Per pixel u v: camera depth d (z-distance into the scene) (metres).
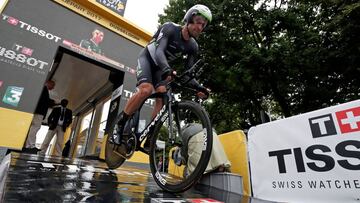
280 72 8.75
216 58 9.99
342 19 6.61
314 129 1.91
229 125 12.72
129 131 2.29
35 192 1.13
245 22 9.72
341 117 1.76
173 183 1.69
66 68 6.27
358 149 1.62
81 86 7.27
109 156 2.69
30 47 3.95
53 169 1.93
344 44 7.11
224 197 1.95
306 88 8.80
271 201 2.03
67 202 1.05
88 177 1.87
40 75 3.92
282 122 2.18
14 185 1.20
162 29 2.18
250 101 10.92
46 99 4.85
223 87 9.99
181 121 2.00
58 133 5.59
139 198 1.38
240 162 2.63
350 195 1.59
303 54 7.99
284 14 8.77
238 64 8.88
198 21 2.18
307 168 1.89
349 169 1.64
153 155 1.95
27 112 3.62
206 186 2.54
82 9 4.80
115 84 5.47
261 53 8.38
